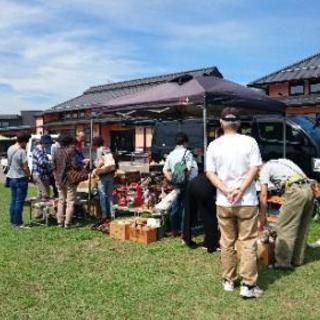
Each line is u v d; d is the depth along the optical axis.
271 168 6.12
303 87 24.33
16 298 5.06
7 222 9.61
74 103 38.66
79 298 5.04
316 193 6.10
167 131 14.77
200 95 7.67
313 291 5.20
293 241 5.98
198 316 4.51
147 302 4.90
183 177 7.81
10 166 9.00
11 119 70.06
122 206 9.90
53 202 9.38
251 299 4.94
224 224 5.10
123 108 8.97
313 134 11.37
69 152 8.82
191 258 6.64
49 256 6.82
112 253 6.99
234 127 5.05
